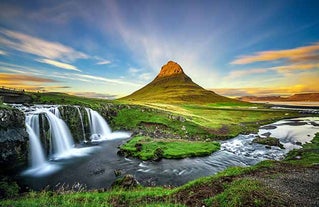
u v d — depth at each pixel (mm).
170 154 47469
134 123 86188
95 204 18094
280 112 175250
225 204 17125
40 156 45594
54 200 19062
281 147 59844
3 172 34625
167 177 35625
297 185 22094
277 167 29906
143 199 20172
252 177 24766
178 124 85188
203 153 50281
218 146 58938
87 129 69812
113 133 78188
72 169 39188
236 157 49656
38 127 48812
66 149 55031
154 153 46906
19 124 39344
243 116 148375
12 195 26891
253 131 88188
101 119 81688
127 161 44156
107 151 52625
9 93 84375
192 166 41781
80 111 70125
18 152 37375
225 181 23312
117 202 19453
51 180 33906
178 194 21188
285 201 17016
